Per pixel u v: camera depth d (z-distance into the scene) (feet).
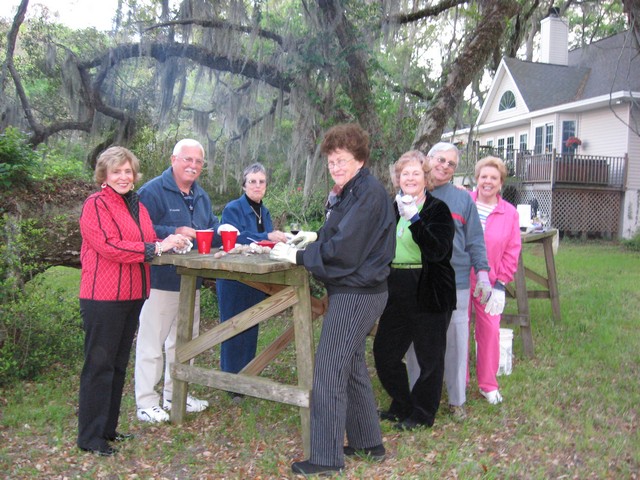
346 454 10.47
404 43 29.17
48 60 27.30
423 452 10.64
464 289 12.26
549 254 21.06
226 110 28.25
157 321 12.19
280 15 27.94
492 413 12.58
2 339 14.87
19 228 16.17
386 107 28.35
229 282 13.79
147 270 10.87
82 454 10.48
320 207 28.99
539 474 9.64
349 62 25.50
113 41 26.89
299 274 10.30
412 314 11.37
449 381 12.42
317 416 9.69
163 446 10.92
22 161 18.15
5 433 11.53
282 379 15.51
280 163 36.63
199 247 10.99
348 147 9.50
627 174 54.85
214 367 16.63
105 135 31.42
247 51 27.48
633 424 11.98
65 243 18.62
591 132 58.29
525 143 66.85
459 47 31.50
